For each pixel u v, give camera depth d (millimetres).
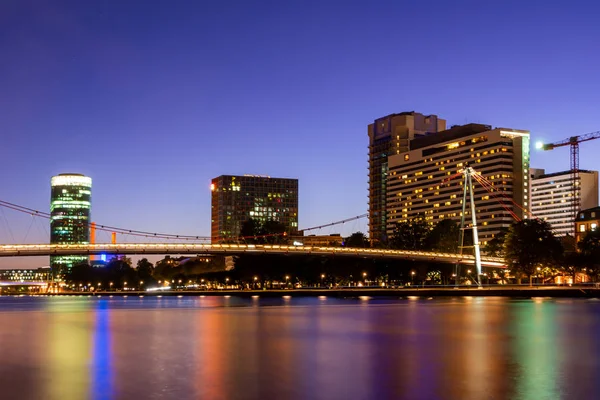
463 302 168750
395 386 43656
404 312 127562
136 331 88562
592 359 56250
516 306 144750
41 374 49312
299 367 52531
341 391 41969
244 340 75125
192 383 45000
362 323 99500
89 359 58188
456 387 43031
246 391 42125
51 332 88000
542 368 51062
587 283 194000
